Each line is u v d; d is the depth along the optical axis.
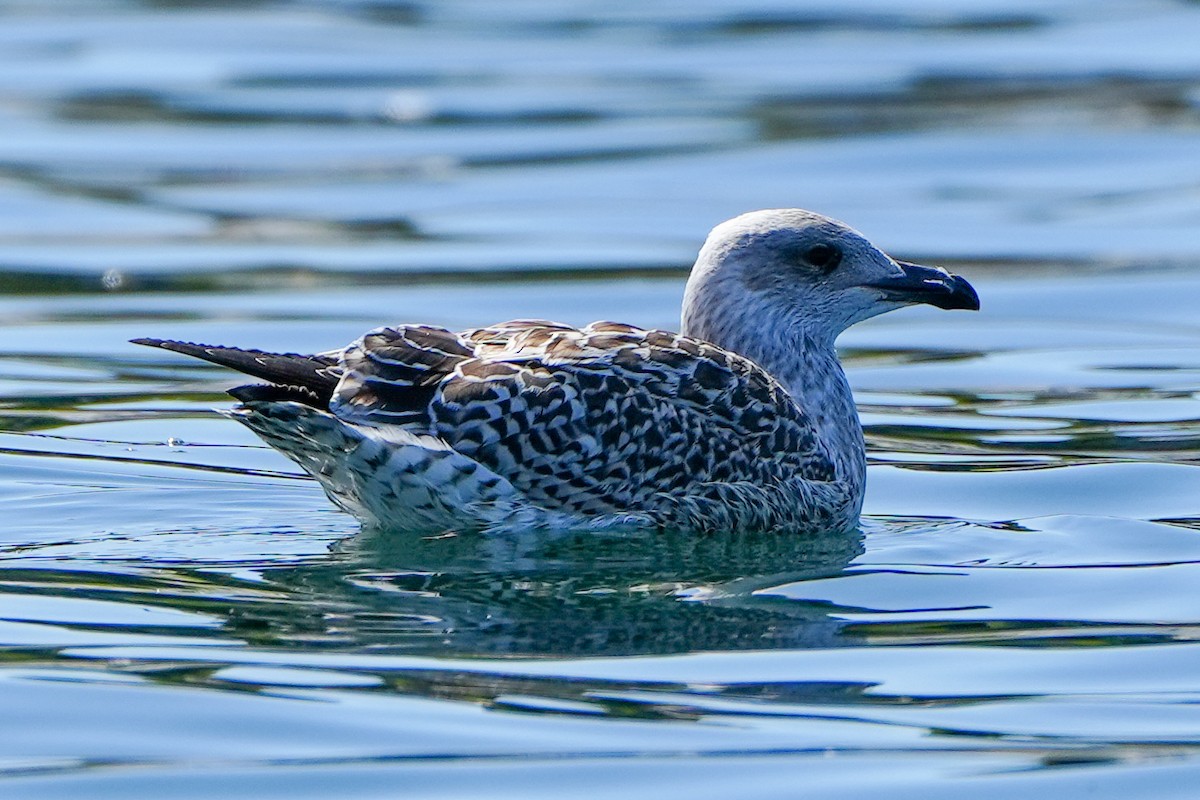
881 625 10.73
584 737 8.95
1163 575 11.69
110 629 10.35
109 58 34.38
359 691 9.48
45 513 12.96
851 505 13.24
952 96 31.05
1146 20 37.44
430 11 39.50
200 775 8.50
